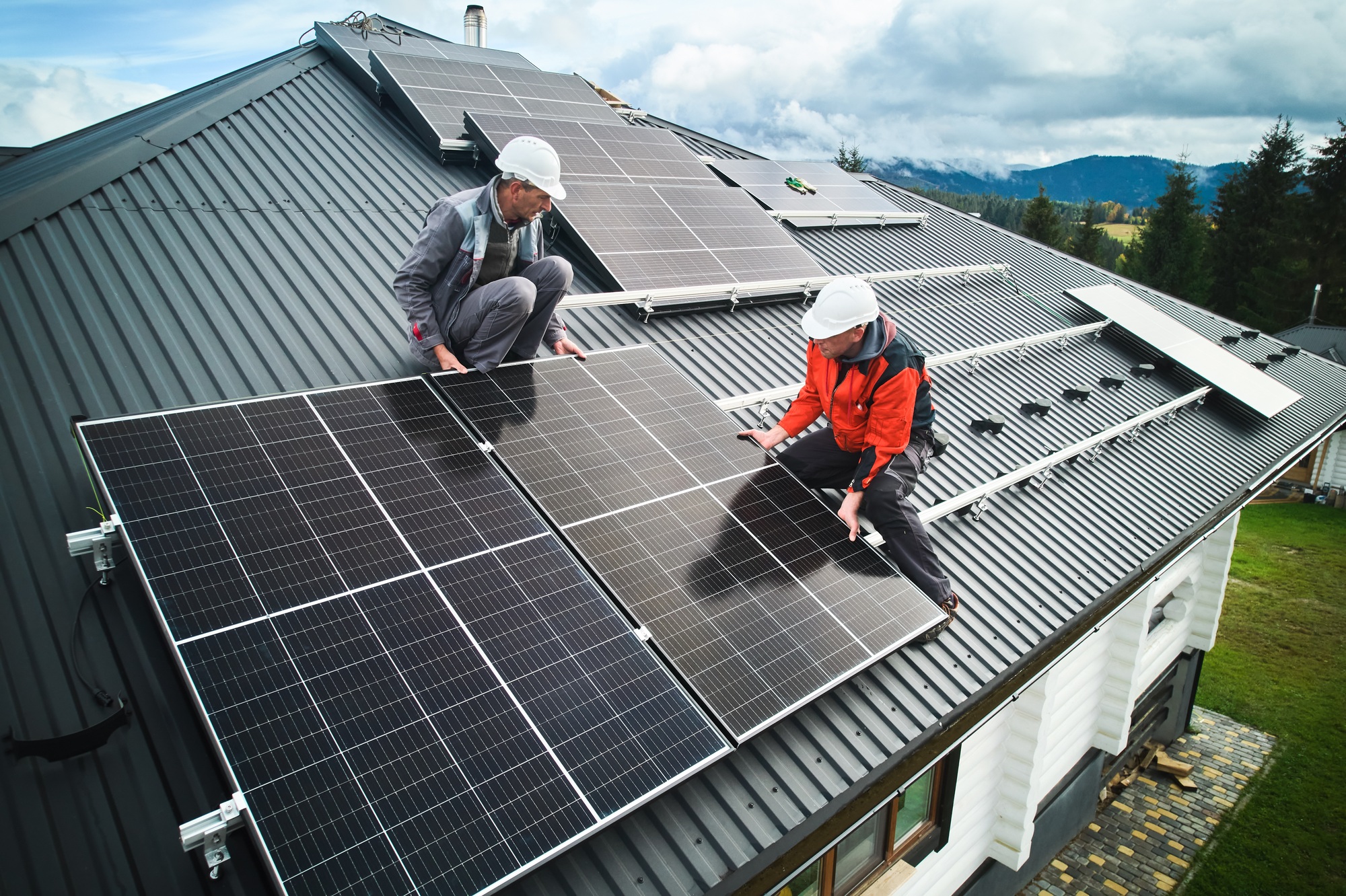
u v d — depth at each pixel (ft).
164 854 10.73
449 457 15.97
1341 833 43.70
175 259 21.01
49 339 17.13
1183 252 205.87
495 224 17.81
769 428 24.23
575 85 41.70
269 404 15.21
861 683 18.11
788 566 17.04
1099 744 41.34
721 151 53.11
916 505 25.35
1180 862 41.50
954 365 34.60
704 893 12.79
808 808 14.67
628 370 21.09
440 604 13.12
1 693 11.62
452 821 10.57
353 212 26.20
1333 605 74.13
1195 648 51.13
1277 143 193.26
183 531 12.45
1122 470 33.04
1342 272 181.78
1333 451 109.70
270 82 32.76
